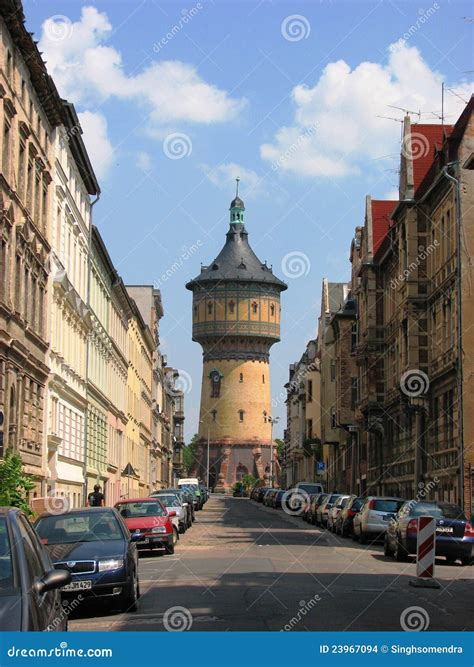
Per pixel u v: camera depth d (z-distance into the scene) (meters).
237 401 153.12
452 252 47.62
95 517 19.33
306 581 23.11
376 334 66.06
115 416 74.81
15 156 35.19
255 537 44.62
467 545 29.34
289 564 28.42
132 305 83.75
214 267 154.12
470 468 44.31
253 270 153.75
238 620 16.17
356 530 41.53
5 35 33.22
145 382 104.94
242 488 151.75
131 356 88.81
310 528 55.66
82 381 54.69
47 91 40.28
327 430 98.69
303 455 121.31
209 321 153.12
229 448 153.62
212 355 154.88
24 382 37.94
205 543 39.69
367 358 66.31
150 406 110.88
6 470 28.73
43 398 42.41
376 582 23.11
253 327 152.38
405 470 57.94
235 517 72.88
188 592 20.67
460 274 45.62
